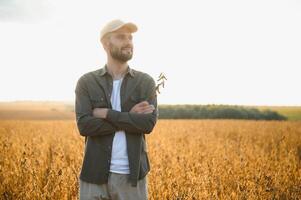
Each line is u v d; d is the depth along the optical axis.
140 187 4.11
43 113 80.69
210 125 34.44
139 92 4.24
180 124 36.09
